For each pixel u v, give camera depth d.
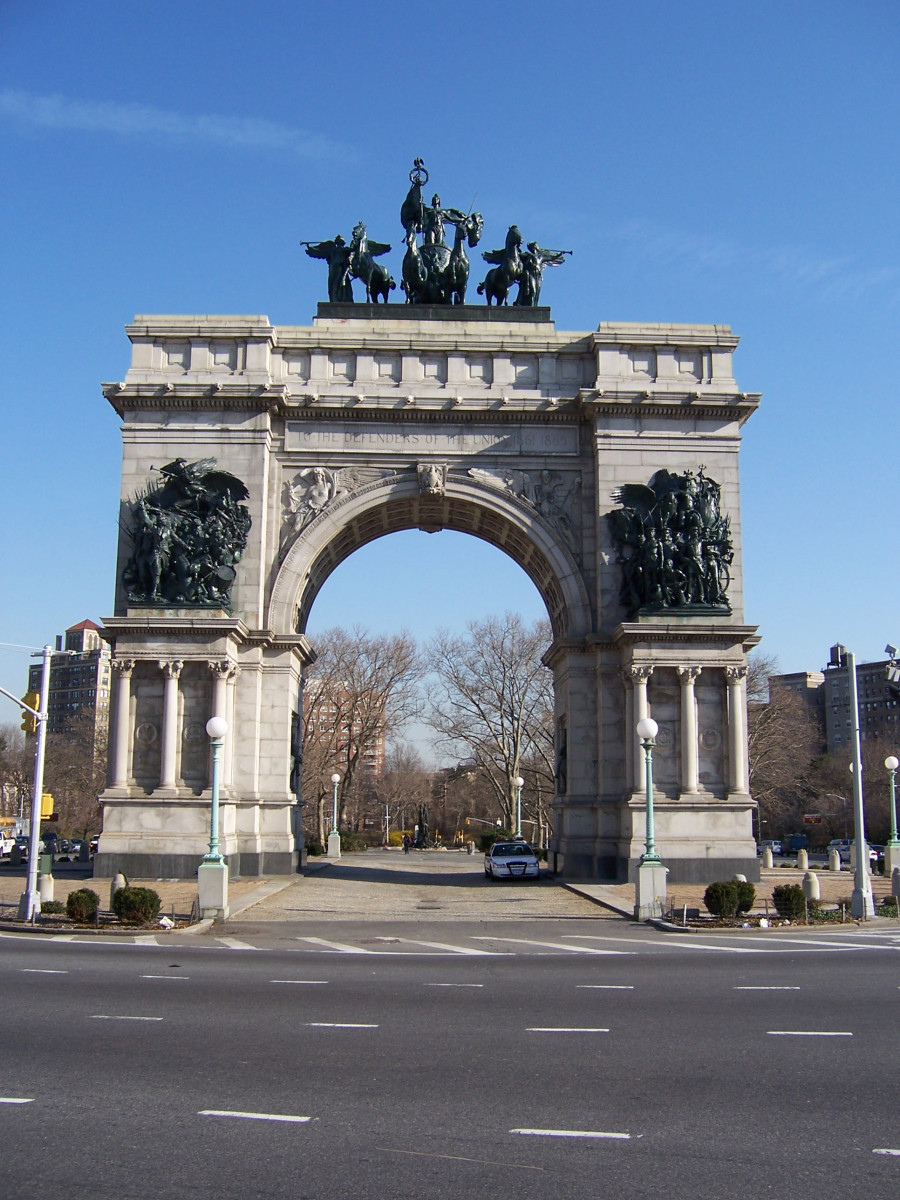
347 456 52.06
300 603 52.88
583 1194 9.84
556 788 56.75
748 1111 12.37
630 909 38.28
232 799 47.91
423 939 31.03
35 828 34.53
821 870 68.00
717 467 51.28
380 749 167.62
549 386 52.88
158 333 51.72
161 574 48.78
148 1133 11.45
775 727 93.81
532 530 51.75
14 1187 9.89
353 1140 11.26
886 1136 11.49
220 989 20.62
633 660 48.16
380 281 55.50
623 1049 15.46
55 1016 17.58
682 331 52.12
